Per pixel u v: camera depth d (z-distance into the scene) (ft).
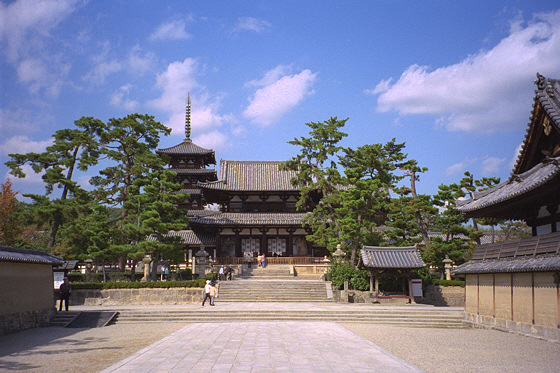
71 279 170.30
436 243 165.89
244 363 53.16
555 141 89.04
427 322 104.94
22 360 60.13
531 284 82.69
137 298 138.41
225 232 229.25
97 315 107.96
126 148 213.46
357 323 103.04
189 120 279.69
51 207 182.39
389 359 55.67
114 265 237.66
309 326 89.61
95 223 168.76
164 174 161.48
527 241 88.33
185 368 50.70
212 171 251.39
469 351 66.28
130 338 80.02
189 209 251.60
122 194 211.41
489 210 99.71
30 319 96.12
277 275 191.01
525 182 89.40
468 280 109.09
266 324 93.50
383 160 198.70
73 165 200.13
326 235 199.11
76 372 52.42
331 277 157.69
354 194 162.71
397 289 146.92
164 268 183.01
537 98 84.94
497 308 94.63
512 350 67.36
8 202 156.66
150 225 152.87
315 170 200.85
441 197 165.17
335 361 54.34
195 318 106.73
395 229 168.04
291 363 53.06
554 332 75.56
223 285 154.61
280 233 229.66
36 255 100.53
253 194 239.71
